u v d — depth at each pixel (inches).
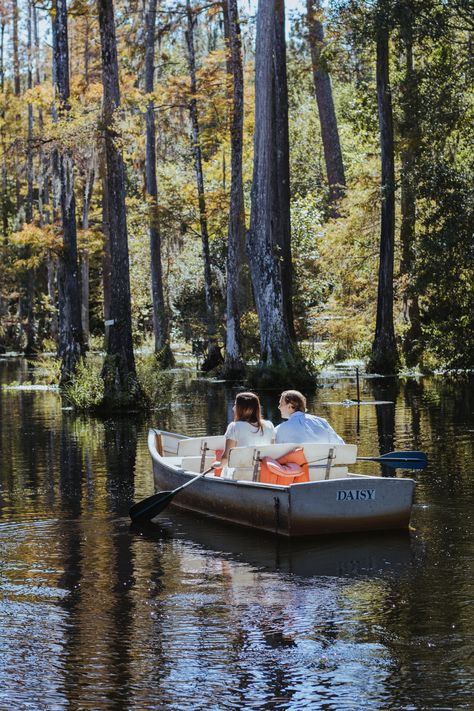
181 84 1390.3
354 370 1403.8
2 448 644.1
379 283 1348.4
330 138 1868.8
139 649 260.8
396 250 1483.8
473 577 320.8
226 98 1323.8
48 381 1250.0
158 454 486.6
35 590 313.6
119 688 236.5
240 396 425.4
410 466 424.8
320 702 227.6
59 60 1046.4
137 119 906.7
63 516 423.8
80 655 256.8
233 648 260.2
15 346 2348.7
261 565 341.7
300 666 248.1
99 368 956.6
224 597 304.7
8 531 397.4
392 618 282.2
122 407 867.4
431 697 229.3
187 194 1466.5
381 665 247.3
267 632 272.2
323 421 422.9
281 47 1279.5
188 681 239.6
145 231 1740.9
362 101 1472.7
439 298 1290.6
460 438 637.3
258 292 1192.2
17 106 2226.9
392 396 973.8
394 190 1320.1
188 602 300.0
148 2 1444.4
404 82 1288.1
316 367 1293.1
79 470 547.2
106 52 864.9
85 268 2038.6
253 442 422.0
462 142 1403.8
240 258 1307.8
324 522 380.8
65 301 1131.9
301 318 1537.9
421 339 1395.2
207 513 425.4
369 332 1528.1
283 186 1244.5
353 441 631.2
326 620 281.4
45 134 948.0
